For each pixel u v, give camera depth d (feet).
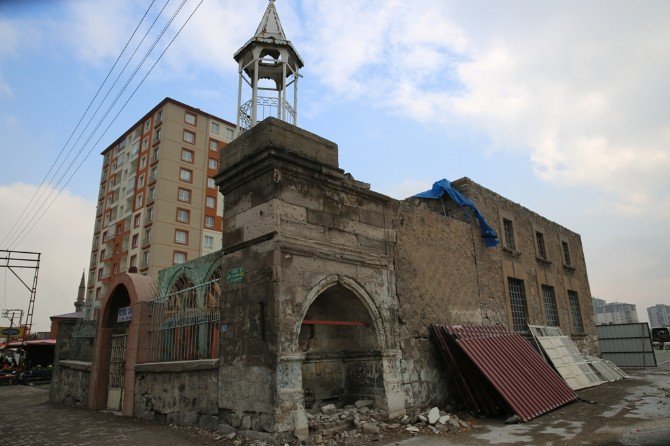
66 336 51.70
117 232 185.26
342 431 25.22
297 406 23.50
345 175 30.58
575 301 64.13
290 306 24.86
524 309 50.21
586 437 23.67
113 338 41.52
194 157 178.91
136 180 181.78
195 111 183.52
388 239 32.94
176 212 169.37
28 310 130.52
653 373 58.13
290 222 26.22
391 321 31.04
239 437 24.21
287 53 52.39
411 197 47.80
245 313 25.98
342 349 31.40
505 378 32.09
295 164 27.09
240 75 53.36
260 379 24.00
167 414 30.76
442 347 33.65
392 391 29.12
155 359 34.88
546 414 31.12
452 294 38.65
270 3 55.31
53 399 49.55
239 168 28.09
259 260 25.84
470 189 46.80
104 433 28.17
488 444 23.26
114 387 39.58
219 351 27.25
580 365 47.39
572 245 66.85
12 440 26.94
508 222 52.44
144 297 37.40
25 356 84.48
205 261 41.34
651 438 22.43
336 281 28.02
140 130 189.78
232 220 28.71
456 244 41.24
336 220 29.14
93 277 195.83
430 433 25.99
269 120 27.04
